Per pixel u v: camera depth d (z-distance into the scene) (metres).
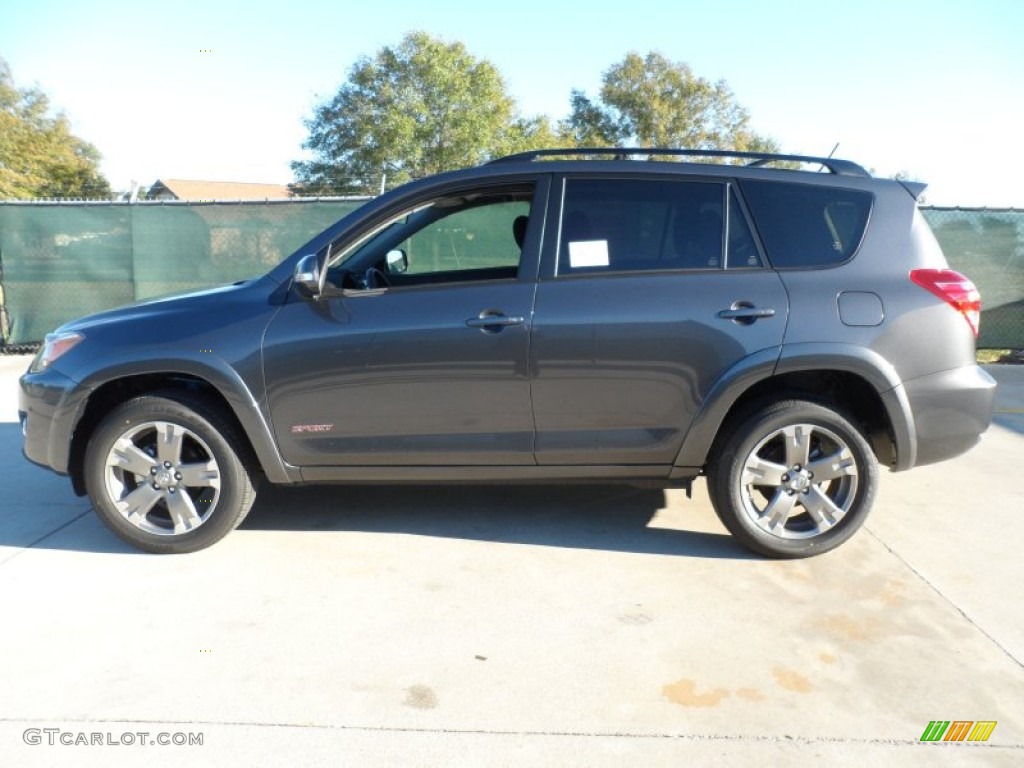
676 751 2.42
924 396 3.56
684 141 41.34
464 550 3.87
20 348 9.57
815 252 3.63
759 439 3.62
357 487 4.79
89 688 2.72
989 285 9.23
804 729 2.53
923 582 3.54
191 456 3.83
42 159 34.62
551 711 2.61
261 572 3.62
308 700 2.66
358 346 3.60
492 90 31.06
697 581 3.54
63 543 3.97
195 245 9.40
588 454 3.71
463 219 4.06
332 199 9.23
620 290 3.58
